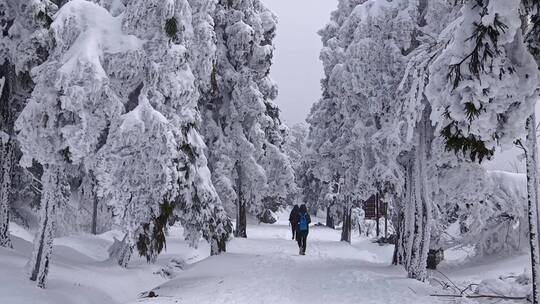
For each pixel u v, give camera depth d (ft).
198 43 41.81
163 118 30.91
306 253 58.49
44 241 28.86
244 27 73.15
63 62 29.01
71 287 30.17
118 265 42.09
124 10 32.35
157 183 30.76
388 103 48.60
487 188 43.96
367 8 55.01
